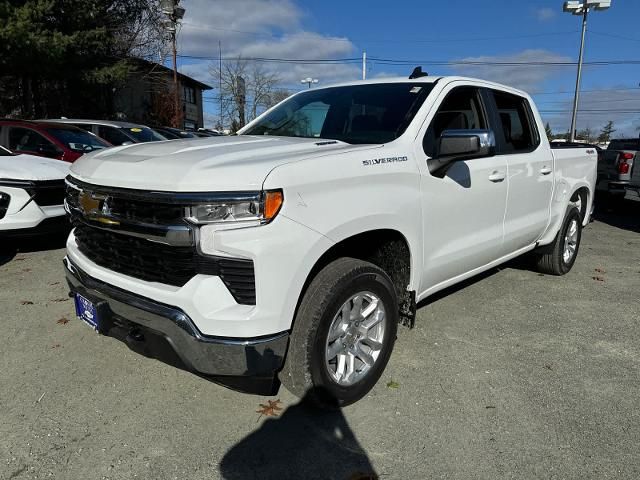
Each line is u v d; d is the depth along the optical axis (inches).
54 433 102.6
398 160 117.2
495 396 120.3
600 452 100.7
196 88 1795.0
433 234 130.0
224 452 98.6
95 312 107.5
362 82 154.5
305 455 98.3
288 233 92.0
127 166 102.1
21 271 206.1
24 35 650.8
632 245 301.4
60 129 312.5
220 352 91.1
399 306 130.9
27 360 131.8
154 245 97.0
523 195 169.8
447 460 97.6
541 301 187.5
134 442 100.7
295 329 101.7
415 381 126.2
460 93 146.4
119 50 997.2
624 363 139.1
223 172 90.6
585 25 855.7
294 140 125.0
